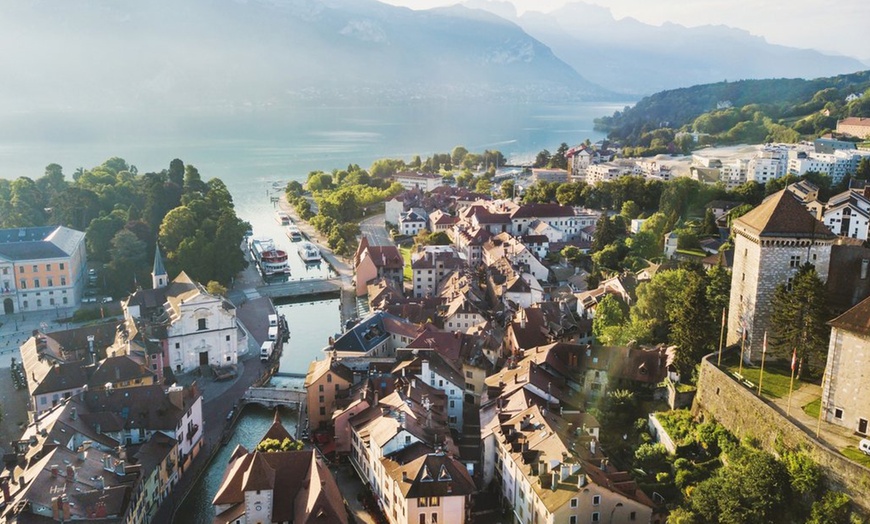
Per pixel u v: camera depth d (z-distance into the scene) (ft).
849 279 422.82
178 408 488.02
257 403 590.55
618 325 590.55
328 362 553.64
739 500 331.57
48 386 516.32
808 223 428.97
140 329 625.82
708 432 405.18
